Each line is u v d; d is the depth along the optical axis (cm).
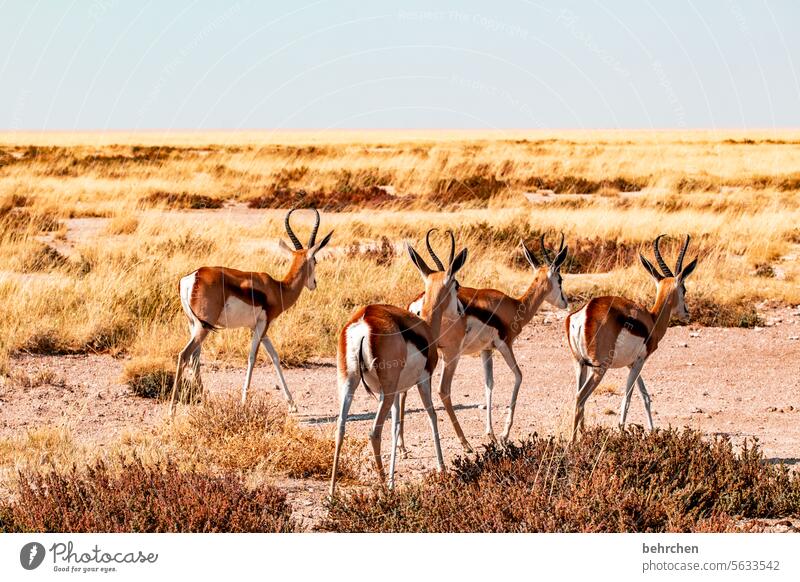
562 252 1337
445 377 1186
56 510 806
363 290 2105
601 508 820
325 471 1047
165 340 1695
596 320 1144
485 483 876
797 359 1745
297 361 1697
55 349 1698
